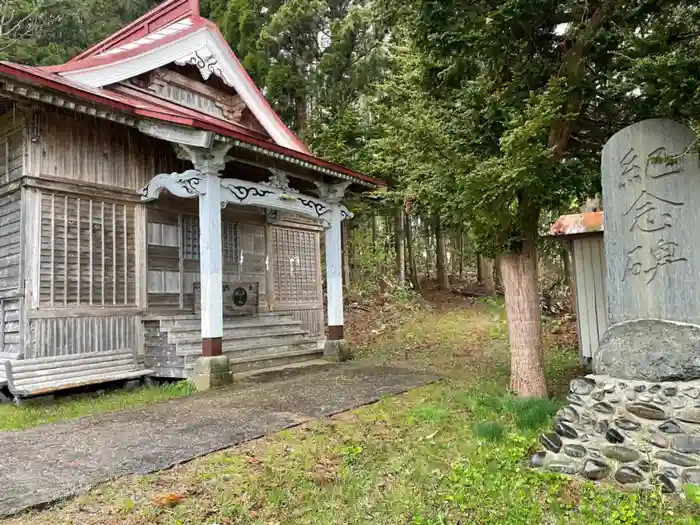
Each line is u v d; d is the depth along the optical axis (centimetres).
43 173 696
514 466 375
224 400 592
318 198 973
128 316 780
